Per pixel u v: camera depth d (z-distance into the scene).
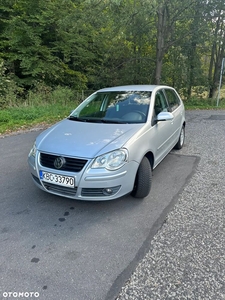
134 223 2.54
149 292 1.70
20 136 6.45
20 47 11.54
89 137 2.77
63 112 9.59
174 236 2.31
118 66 15.05
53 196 3.14
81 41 13.42
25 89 11.69
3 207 2.88
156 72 13.09
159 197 3.09
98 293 1.70
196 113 11.24
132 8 9.34
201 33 12.23
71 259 2.04
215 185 3.40
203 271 1.88
